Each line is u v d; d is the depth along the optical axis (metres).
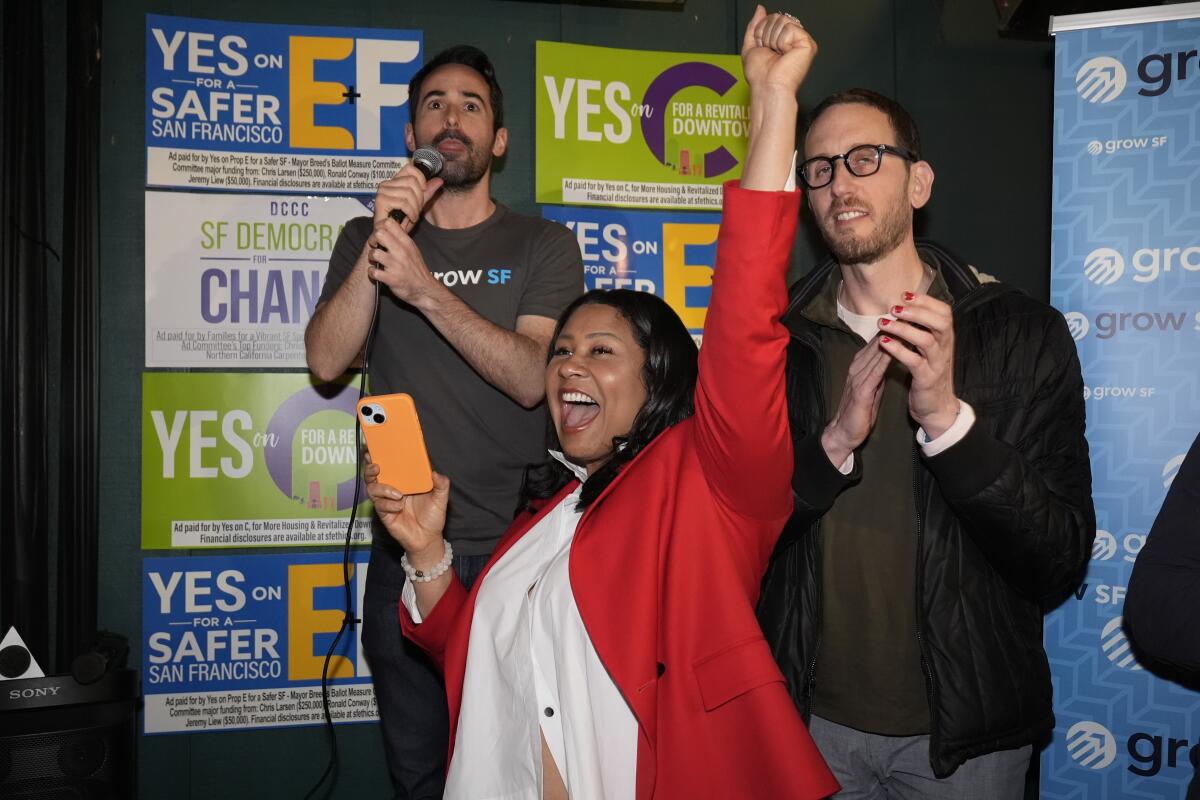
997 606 1.82
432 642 1.68
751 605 1.41
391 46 3.14
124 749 2.49
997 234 3.46
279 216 3.10
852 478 1.74
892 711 1.84
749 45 1.30
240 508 3.07
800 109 3.40
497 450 2.39
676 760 1.33
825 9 3.43
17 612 2.92
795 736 1.30
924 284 2.00
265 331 3.09
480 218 2.55
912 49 3.46
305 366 3.10
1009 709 1.78
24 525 2.94
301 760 3.07
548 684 1.44
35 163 3.00
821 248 3.36
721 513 1.41
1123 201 2.46
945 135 3.46
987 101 3.48
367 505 3.12
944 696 1.76
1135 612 1.40
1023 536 1.69
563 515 1.58
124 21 3.07
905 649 1.84
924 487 1.84
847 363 1.98
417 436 1.59
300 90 3.10
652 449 1.50
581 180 3.23
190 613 3.04
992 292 1.92
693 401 1.62
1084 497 1.84
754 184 1.25
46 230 3.04
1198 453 1.41
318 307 2.56
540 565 1.55
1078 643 2.45
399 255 2.18
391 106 3.14
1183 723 2.36
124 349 3.06
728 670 1.33
